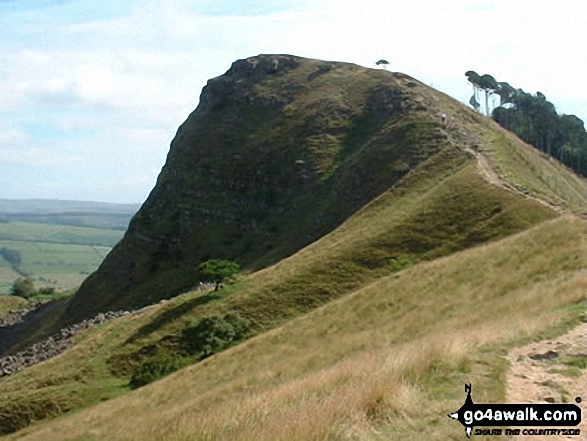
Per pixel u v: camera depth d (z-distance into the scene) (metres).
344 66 154.75
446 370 15.18
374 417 12.59
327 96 138.62
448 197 73.25
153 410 39.56
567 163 157.50
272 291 65.88
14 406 55.41
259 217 118.62
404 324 37.97
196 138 149.75
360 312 46.38
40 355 80.19
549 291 28.22
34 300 167.12
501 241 48.88
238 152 136.00
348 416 12.50
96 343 67.75
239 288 71.00
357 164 109.31
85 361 63.69
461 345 16.98
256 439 11.95
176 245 126.81
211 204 129.62
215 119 152.00
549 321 20.33
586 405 13.06
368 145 113.38
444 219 69.06
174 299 77.44
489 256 45.03
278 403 15.63
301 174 118.81
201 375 46.09
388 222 73.81
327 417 12.29
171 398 43.31
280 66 160.00
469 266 44.88
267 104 146.75
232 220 123.12
